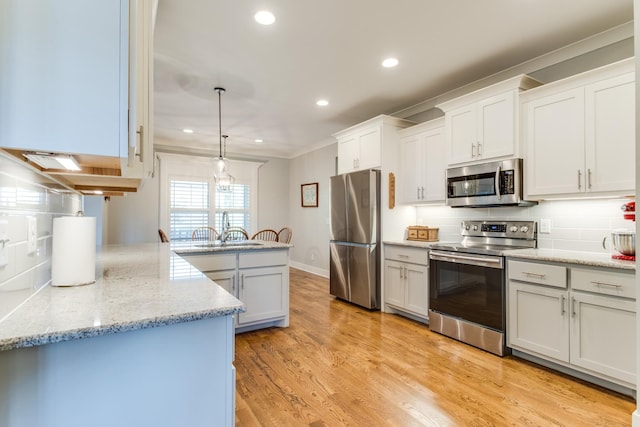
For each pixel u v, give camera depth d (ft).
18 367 2.64
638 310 5.54
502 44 8.72
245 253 10.14
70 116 2.55
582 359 7.10
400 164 13.03
